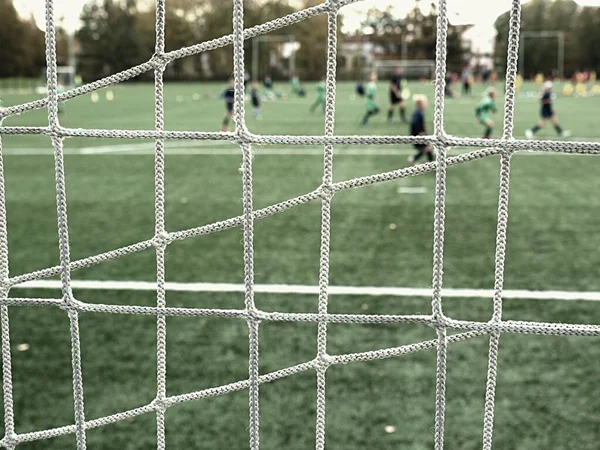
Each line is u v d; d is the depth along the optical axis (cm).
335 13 219
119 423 413
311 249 789
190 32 6562
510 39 205
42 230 898
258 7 6856
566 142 211
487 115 1628
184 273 700
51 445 390
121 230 898
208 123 2450
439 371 226
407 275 689
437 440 227
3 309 242
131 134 228
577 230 879
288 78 7394
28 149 1755
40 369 486
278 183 1260
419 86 5662
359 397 442
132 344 526
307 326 557
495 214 973
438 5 210
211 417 418
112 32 6669
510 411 423
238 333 546
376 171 1380
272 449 383
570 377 466
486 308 592
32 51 6284
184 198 1113
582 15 7019
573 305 598
